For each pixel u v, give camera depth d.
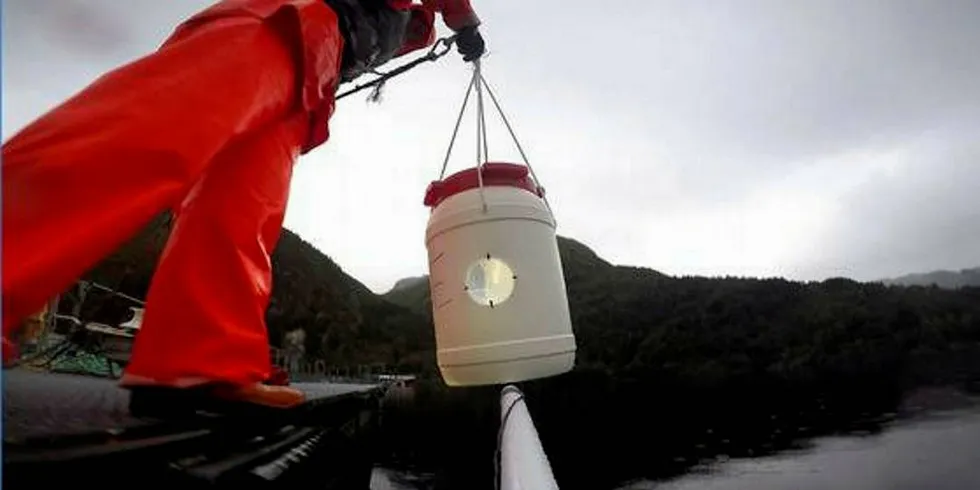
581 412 47.94
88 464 0.60
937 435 31.16
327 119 1.65
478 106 2.15
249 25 1.27
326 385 4.13
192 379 1.01
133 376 1.00
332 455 1.78
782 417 42.00
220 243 1.14
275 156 1.37
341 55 1.67
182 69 1.04
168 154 0.91
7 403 1.14
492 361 1.70
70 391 1.56
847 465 25.48
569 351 1.81
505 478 1.02
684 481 23.58
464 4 2.15
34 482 0.54
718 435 34.81
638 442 32.47
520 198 1.81
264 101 1.24
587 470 25.78
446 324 1.80
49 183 0.75
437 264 1.84
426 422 38.12
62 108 0.86
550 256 1.84
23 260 0.69
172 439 0.75
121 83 0.94
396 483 17.00
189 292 1.07
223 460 0.85
